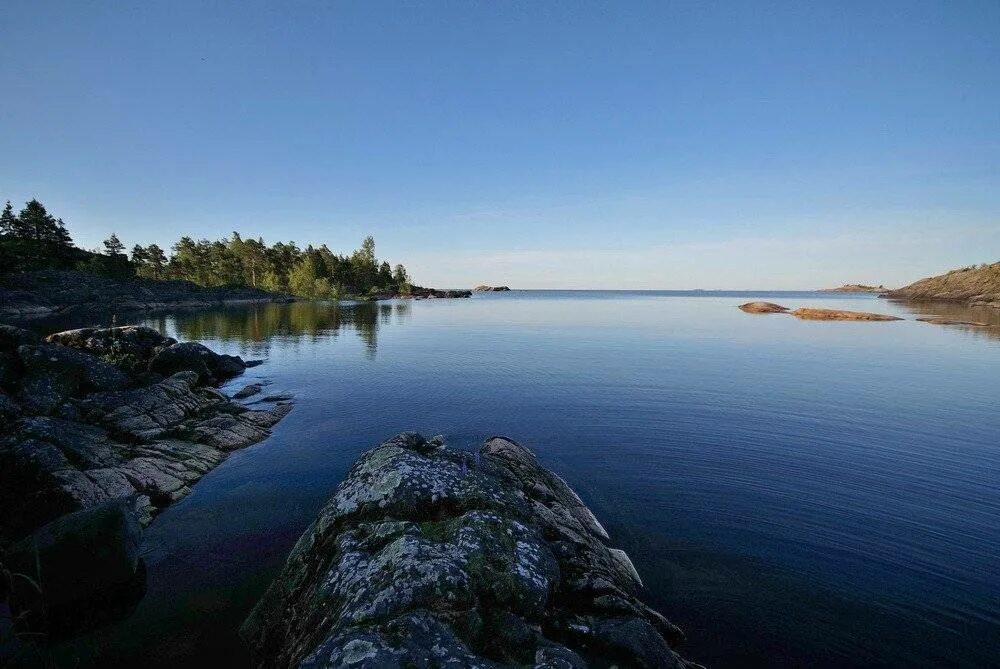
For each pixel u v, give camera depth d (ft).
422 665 13.97
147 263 424.87
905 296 523.70
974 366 94.73
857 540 31.91
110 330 82.17
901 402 67.15
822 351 116.06
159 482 39.04
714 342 134.31
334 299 421.59
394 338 146.72
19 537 30.76
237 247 430.20
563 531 27.91
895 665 21.30
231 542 31.83
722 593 26.32
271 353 116.16
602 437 53.26
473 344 132.16
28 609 23.18
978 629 23.67
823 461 45.78
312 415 63.10
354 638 14.60
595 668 18.11
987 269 426.51
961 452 47.85
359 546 21.36
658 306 390.01
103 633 23.09
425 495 24.95
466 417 61.62
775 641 22.75
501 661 16.08
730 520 34.71
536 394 73.26
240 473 43.98
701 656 21.76
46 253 300.20
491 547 20.59
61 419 44.86
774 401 68.03
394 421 60.23
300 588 21.97
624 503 37.32
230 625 23.54
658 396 71.51
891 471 43.47
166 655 21.65
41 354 53.52
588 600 22.17
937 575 28.09
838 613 24.71
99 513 25.88
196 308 286.46
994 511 35.83
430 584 17.70
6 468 32.94
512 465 36.19
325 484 41.55
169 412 53.47
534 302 483.10
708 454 47.88
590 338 145.89
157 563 29.17
